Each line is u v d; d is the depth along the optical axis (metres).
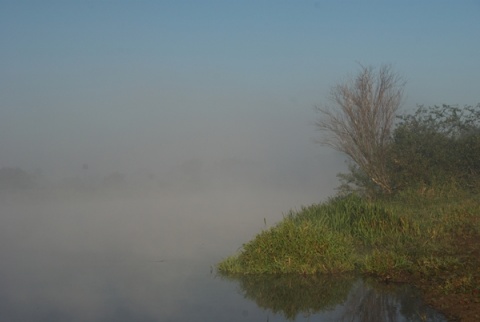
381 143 23.23
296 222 15.96
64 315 10.30
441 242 13.53
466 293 9.97
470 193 20.53
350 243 14.38
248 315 10.16
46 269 14.55
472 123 22.98
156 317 10.07
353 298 10.93
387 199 21.72
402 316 9.58
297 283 12.27
